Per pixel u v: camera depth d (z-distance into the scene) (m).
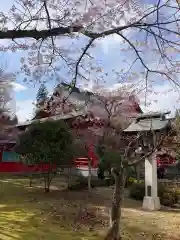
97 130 13.66
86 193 14.30
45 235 8.46
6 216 10.13
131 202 13.14
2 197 12.99
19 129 23.22
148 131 9.80
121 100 11.91
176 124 11.38
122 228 9.30
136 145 8.68
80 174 18.83
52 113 13.19
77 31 5.35
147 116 11.31
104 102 11.71
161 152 11.80
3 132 23.06
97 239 8.38
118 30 5.34
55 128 13.73
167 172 21.72
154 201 12.04
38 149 13.57
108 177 18.05
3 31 4.93
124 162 7.17
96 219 10.16
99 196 13.75
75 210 11.09
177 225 9.88
